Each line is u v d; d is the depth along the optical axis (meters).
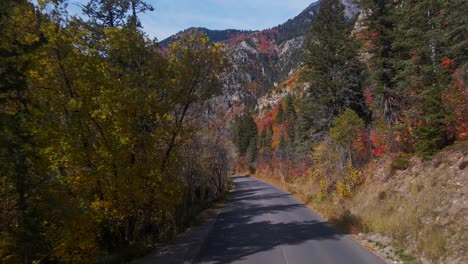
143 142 11.80
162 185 12.51
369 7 25.28
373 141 21.91
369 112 30.97
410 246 9.70
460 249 8.26
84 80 9.91
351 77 30.55
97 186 10.31
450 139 14.89
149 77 12.36
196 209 21.47
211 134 27.31
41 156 7.49
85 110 9.92
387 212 13.48
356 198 18.33
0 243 6.49
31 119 8.26
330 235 13.07
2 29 7.52
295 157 45.81
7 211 6.86
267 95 150.38
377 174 18.70
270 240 12.77
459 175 11.98
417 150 16.17
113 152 9.97
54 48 9.87
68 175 9.33
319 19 32.84
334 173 22.78
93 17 17.92
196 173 22.20
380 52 24.95
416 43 18.64
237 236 13.98
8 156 6.46
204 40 14.08
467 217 9.50
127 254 10.61
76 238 7.91
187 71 13.50
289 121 70.12
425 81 17.66
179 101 13.68
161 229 14.09
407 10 19.77
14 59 7.45
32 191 6.97
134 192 10.78
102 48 12.31
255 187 45.78
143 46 12.50
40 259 7.39
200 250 11.70
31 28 9.46
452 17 16.16
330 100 31.64
